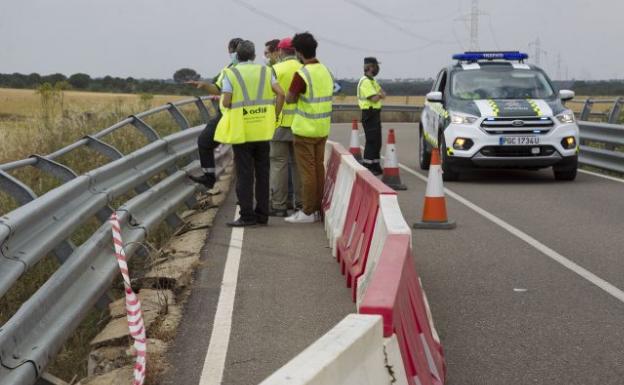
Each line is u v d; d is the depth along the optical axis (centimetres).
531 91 1588
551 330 635
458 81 1614
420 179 1617
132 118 1114
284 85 1128
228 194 1401
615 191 1405
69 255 659
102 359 582
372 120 1630
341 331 297
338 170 1023
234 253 912
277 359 579
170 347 605
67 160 1266
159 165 1066
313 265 853
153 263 841
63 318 572
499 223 1093
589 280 786
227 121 1045
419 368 408
